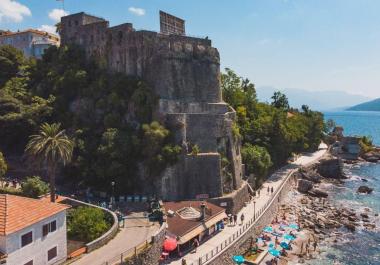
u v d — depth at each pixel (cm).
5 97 9238
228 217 7700
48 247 4616
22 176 8562
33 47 14875
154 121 8356
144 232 5953
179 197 8100
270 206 8819
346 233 8344
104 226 5822
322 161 14525
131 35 9650
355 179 14075
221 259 6091
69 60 10506
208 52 9875
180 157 8188
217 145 8888
